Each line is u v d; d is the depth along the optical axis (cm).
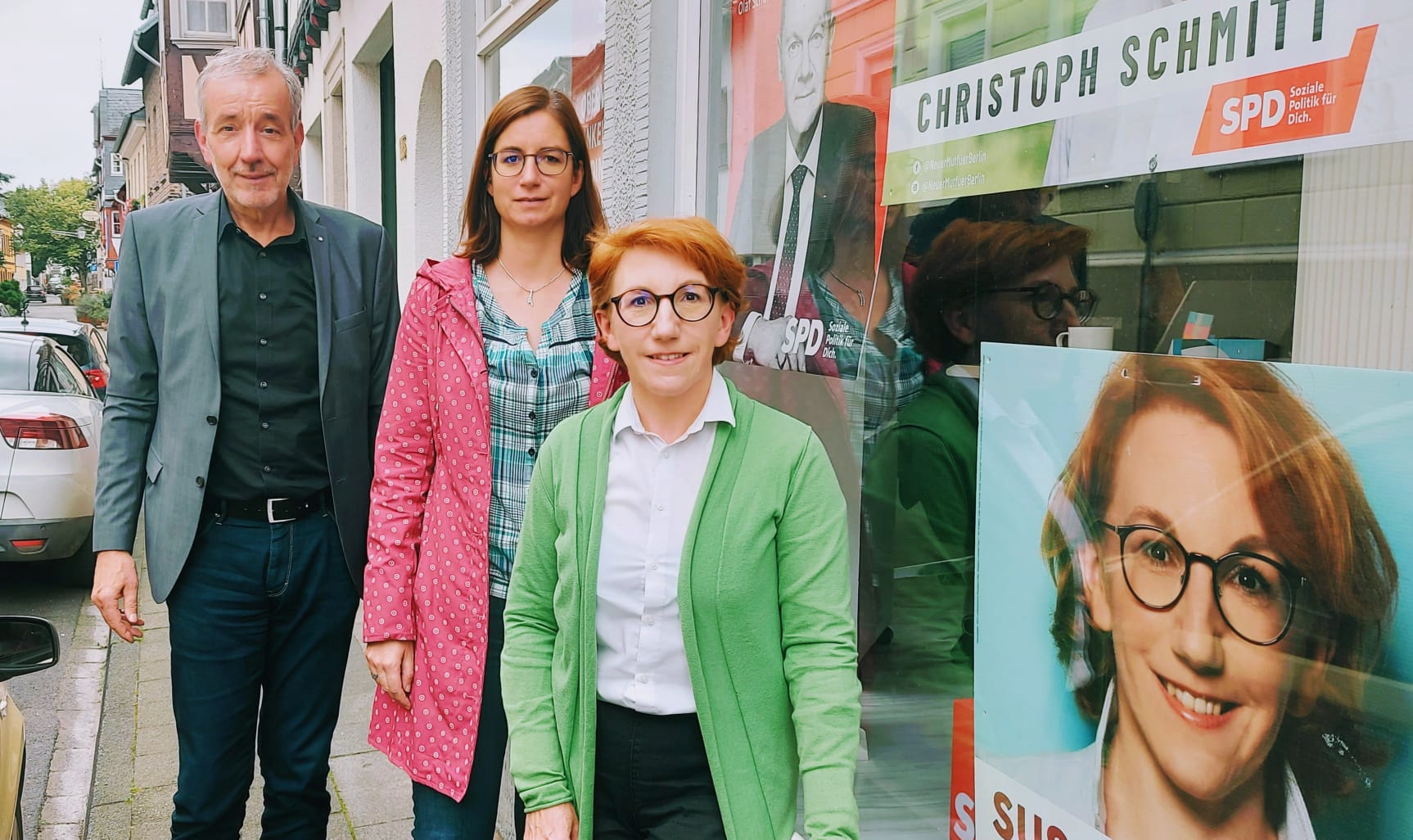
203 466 240
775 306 286
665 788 161
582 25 446
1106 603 163
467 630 215
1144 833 158
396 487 221
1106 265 169
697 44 334
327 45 1352
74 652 547
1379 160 126
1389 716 122
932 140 218
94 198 10269
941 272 214
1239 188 145
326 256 252
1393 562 121
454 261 226
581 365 220
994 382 187
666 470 158
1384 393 122
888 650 235
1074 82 175
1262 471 137
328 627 258
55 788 382
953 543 211
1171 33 155
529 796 164
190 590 244
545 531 170
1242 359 142
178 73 2539
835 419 258
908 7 226
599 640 162
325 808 268
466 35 640
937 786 215
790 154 280
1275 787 137
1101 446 163
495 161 220
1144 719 156
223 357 243
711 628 153
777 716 157
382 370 265
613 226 396
